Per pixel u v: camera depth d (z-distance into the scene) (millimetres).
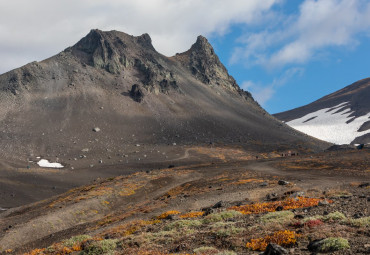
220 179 65312
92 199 59062
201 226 21438
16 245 40688
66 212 51719
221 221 21578
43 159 177250
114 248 19516
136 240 19562
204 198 44562
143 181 75375
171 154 192125
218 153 194500
